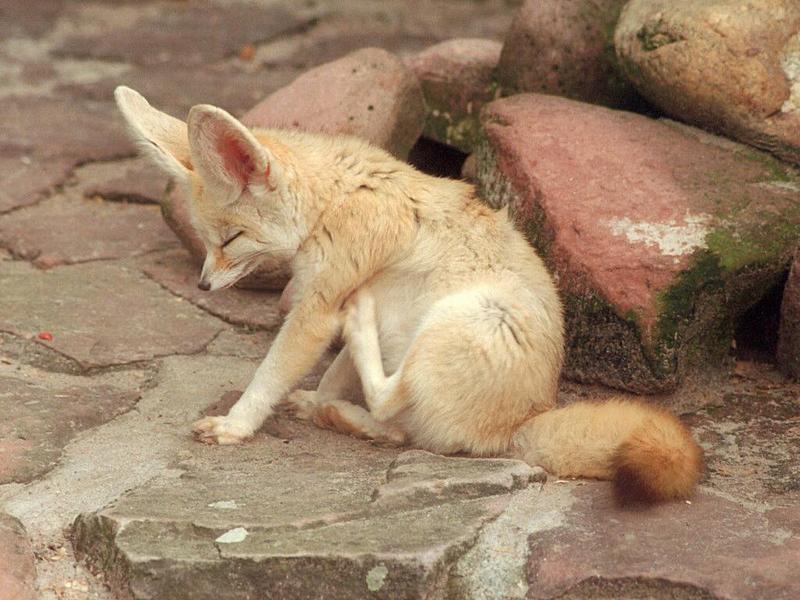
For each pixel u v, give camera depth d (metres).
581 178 10.51
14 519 7.83
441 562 7.13
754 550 7.31
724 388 10.05
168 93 18.19
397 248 9.13
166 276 12.24
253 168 8.77
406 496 7.82
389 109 12.48
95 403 9.55
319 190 9.06
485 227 9.29
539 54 12.83
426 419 8.72
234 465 8.63
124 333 10.93
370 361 9.05
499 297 8.73
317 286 9.16
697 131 11.30
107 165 15.45
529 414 8.75
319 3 23.62
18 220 13.58
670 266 9.56
